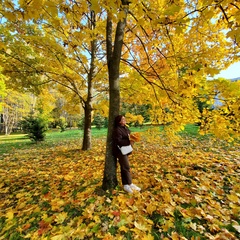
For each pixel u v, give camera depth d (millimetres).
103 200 2711
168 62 2898
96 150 7203
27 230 2244
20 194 3293
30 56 5422
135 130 14375
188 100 3105
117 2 1681
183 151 5805
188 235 1910
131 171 4027
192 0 2627
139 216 2252
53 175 4301
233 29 1671
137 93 4621
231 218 2172
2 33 4441
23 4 1784
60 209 2613
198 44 3297
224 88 2348
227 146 6207
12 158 7199
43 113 13086
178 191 2871
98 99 7980
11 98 22047
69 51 5457
